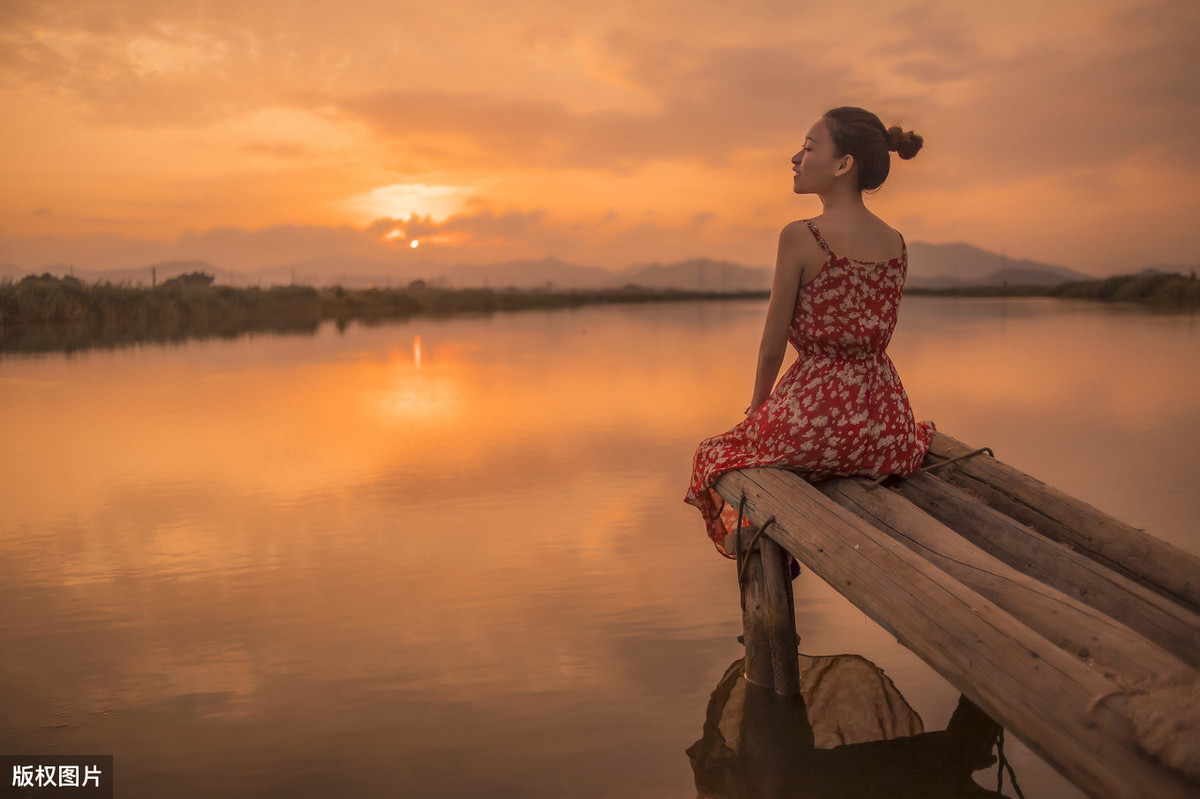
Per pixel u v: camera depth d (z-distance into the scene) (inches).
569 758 88.5
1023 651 61.7
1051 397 317.4
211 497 192.9
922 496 102.6
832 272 99.3
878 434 101.3
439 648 115.0
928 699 100.2
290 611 128.0
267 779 85.0
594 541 160.9
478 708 98.9
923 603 71.0
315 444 251.3
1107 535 88.9
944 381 364.5
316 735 93.2
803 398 101.9
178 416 301.0
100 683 105.2
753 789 82.4
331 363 490.6
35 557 152.9
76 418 295.6
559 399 339.6
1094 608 72.0
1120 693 56.0
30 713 98.0
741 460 104.2
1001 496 101.9
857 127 99.7
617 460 227.9
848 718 96.0
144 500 190.5
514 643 116.5
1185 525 160.7
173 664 110.4
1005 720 60.9
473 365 479.2
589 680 105.9
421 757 88.9
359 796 82.1
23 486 202.7
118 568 147.0
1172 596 81.4
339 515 178.4
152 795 82.0
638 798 81.4
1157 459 214.7
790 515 92.2
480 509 182.2
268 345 631.8
